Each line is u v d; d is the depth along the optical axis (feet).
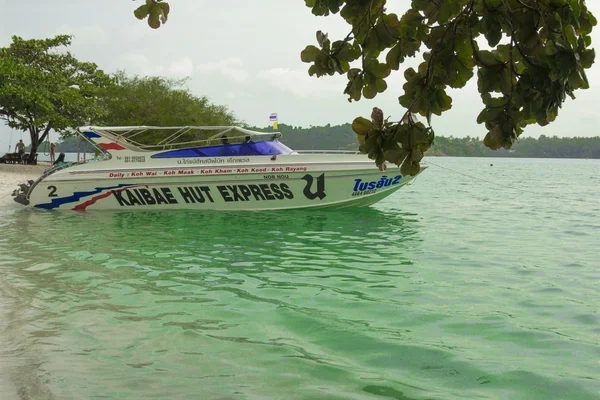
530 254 27.78
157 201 43.78
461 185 99.04
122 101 107.24
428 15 5.16
